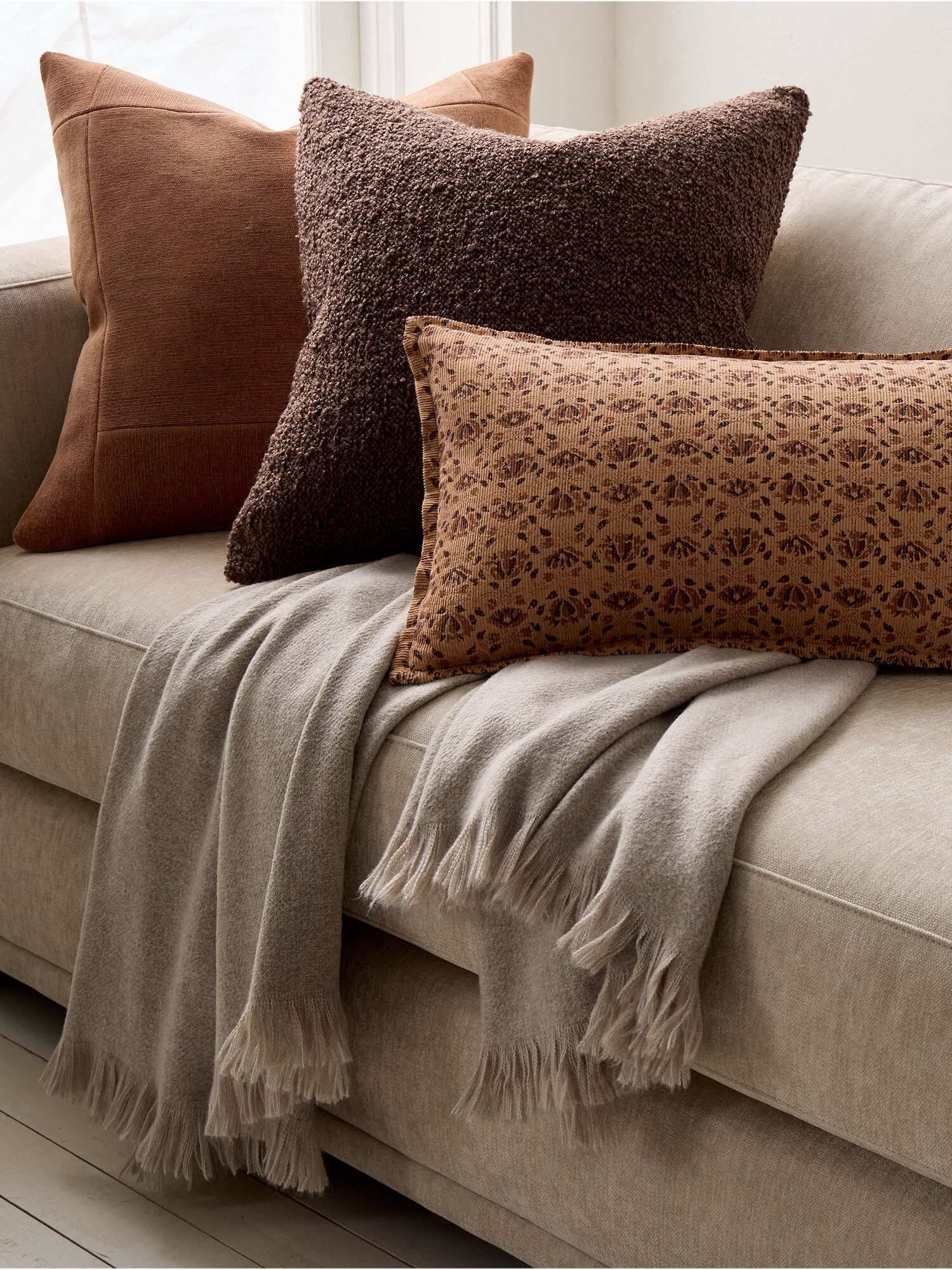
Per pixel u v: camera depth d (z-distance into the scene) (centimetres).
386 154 148
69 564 159
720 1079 101
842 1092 93
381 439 140
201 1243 130
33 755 152
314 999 119
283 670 127
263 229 167
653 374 126
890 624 122
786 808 101
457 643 123
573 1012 104
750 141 152
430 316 137
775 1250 100
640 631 124
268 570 146
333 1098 120
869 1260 96
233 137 172
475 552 123
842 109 246
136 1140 135
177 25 253
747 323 159
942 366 127
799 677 120
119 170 167
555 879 104
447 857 107
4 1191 136
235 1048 117
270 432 166
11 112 239
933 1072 88
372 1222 134
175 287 164
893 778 104
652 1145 106
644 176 144
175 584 150
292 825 119
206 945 130
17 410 173
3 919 160
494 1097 110
